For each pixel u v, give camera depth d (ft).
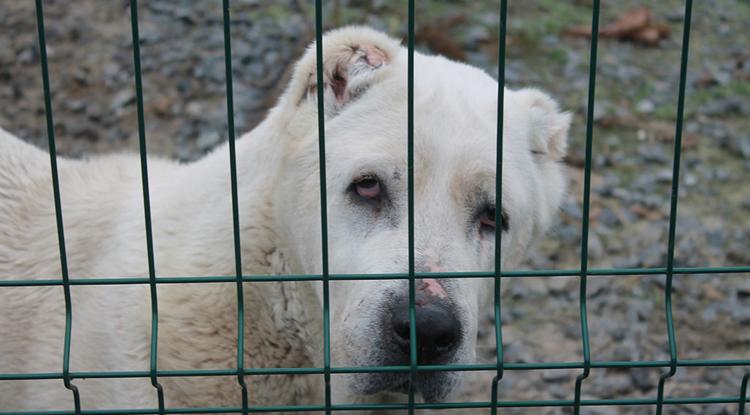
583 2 9.93
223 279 3.02
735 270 3.02
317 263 3.64
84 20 8.75
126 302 3.72
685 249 6.75
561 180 4.14
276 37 8.74
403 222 3.55
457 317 3.37
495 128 3.74
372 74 3.71
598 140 7.95
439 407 3.06
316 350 3.76
